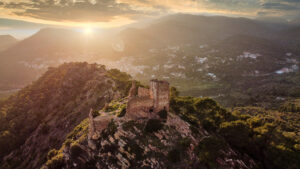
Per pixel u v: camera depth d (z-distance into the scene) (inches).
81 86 4168.3
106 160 1448.1
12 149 3196.4
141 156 1364.4
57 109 3740.2
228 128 1846.7
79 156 1617.9
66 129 3004.4
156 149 1393.9
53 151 2021.4
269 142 1785.2
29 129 3535.9
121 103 2177.7
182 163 1339.8
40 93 4284.0
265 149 1760.6
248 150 1817.2
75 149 1627.7
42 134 3102.9
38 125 3590.1
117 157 1416.1
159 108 1664.6
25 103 4087.1
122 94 3149.6
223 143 1583.4
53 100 4015.8
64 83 4296.3
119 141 1460.4
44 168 1685.5
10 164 2800.2
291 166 1514.5
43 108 3939.5
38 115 3767.2
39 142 2992.1
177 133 1546.5
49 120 3508.9
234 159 1535.4
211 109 2381.9
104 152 1478.8
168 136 1492.4
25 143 3115.2
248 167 1578.5
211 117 2146.9
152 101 1672.0
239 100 6451.8
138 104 1601.9
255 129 1988.2
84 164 1553.9
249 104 5856.3
